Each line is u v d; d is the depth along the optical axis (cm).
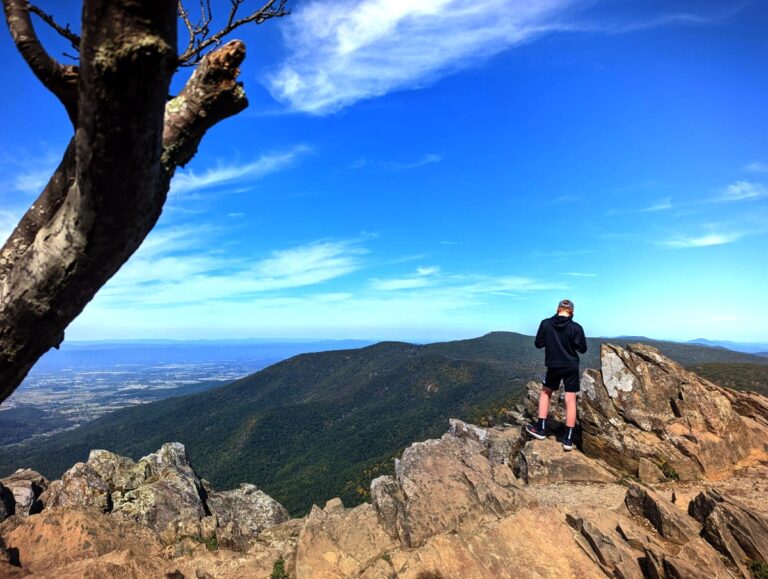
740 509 650
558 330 1046
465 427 1401
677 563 556
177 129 218
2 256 230
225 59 217
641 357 1210
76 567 661
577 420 1150
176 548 1007
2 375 220
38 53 196
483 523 696
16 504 1234
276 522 1445
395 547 705
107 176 171
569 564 609
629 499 764
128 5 138
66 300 214
